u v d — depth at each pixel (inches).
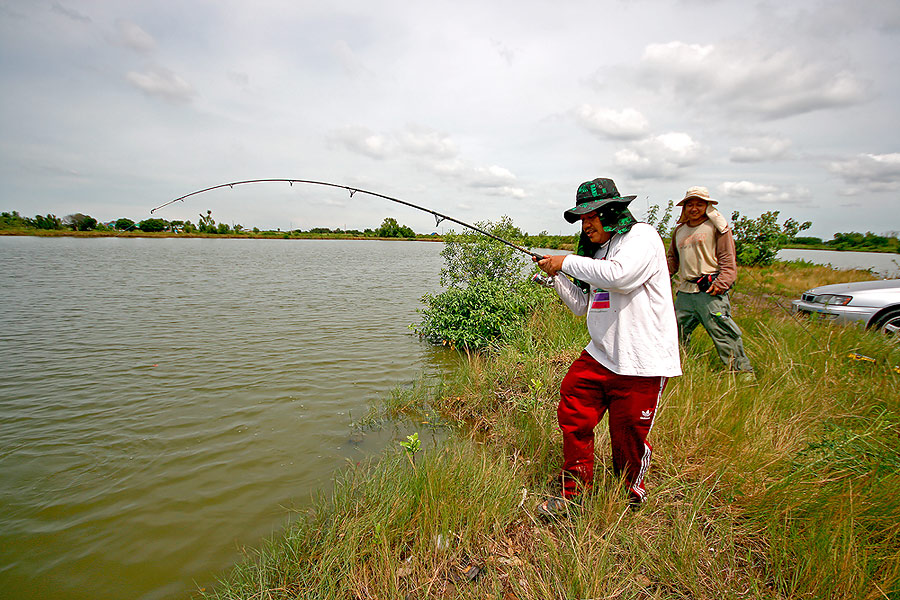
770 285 359.9
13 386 224.2
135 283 649.6
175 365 260.5
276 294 568.7
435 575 89.4
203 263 1059.9
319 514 112.7
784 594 79.7
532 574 87.5
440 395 204.1
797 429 126.8
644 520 98.4
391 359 277.1
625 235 92.7
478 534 99.7
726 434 121.2
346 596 86.8
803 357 181.5
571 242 477.1
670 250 191.6
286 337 333.7
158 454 156.5
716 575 83.1
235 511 124.4
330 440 166.6
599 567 83.2
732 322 170.9
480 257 385.4
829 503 92.0
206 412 193.0
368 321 398.9
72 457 154.6
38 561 106.8
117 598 96.0
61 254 1258.0
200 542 112.7
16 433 172.7
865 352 192.7
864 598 73.1
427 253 1875.0
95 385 226.1
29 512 125.0
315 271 927.0
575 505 101.5
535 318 304.8
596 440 123.5
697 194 170.9
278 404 201.8
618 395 94.3
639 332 90.6
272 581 94.7
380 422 181.9
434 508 101.7
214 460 152.2
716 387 144.1
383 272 935.0
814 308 259.8
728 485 106.0
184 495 132.3
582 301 108.7
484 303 306.5
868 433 114.5
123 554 108.9
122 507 127.0
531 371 192.9
